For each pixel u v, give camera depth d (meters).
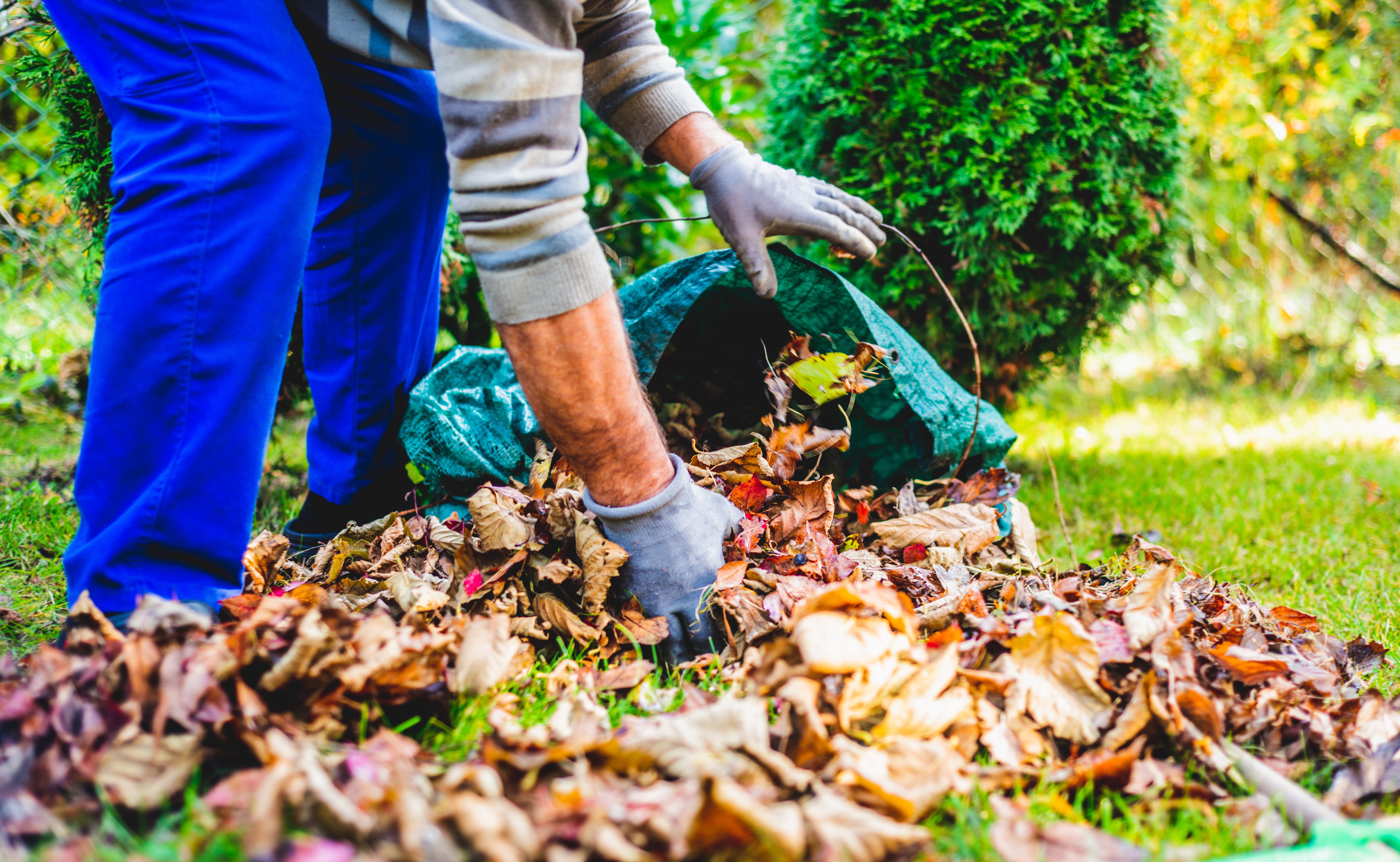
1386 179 4.16
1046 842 0.78
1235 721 1.00
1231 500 2.28
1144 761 0.91
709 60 3.47
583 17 1.20
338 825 0.68
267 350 1.07
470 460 1.43
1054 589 1.23
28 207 2.48
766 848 0.70
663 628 1.15
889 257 2.36
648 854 0.69
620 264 1.25
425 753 0.87
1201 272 4.30
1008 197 2.22
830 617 0.92
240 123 1.03
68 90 1.81
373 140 1.39
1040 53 2.27
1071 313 2.51
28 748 0.78
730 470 1.41
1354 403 3.60
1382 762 0.94
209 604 1.04
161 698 0.81
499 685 1.02
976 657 1.02
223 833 0.69
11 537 1.69
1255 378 4.09
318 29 1.15
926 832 0.73
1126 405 3.66
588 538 1.17
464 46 0.96
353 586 1.25
